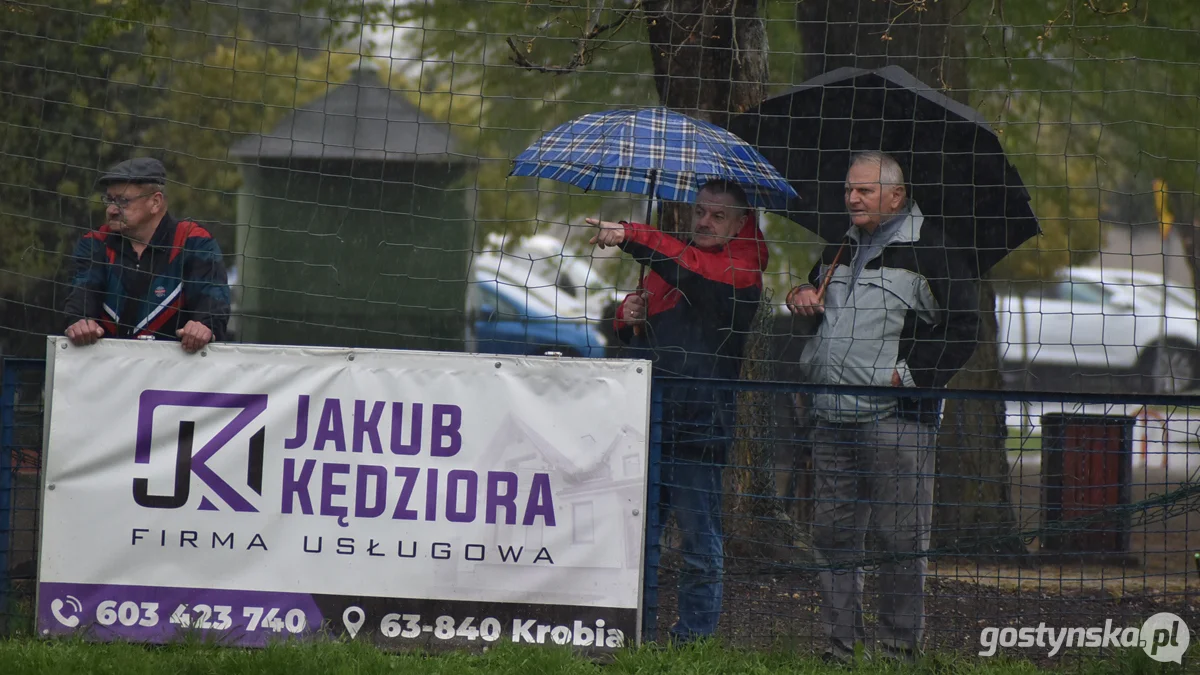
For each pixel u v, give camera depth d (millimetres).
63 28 31672
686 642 19844
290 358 19688
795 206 24000
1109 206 42656
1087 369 46938
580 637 19547
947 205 23109
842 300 20766
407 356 19656
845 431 20547
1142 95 39844
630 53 37656
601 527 19562
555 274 44156
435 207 35281
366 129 35375
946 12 31766
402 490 19609
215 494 19609
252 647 19484
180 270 21141
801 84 23359
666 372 20891
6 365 20016
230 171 34688
